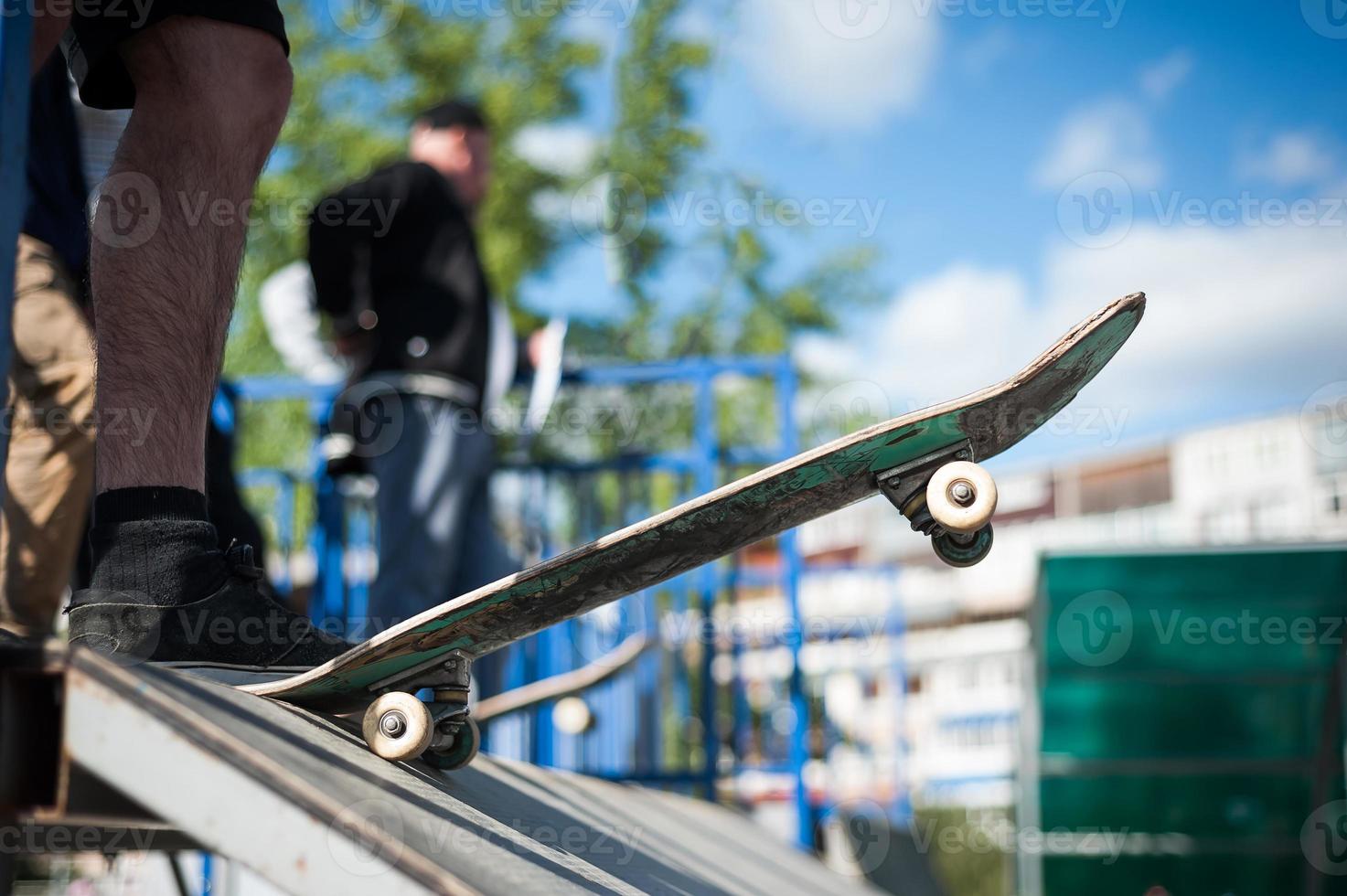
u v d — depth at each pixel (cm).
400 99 1340
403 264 407
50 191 243
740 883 268
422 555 392
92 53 170
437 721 160
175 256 165
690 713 575
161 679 116
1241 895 634
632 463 510
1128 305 153
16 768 108
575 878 135
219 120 169
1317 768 631
